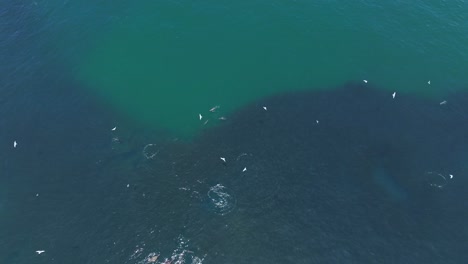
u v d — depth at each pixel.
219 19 109.75
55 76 96.75
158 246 69.94
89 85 95.69
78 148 83.75
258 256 69.25
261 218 73.75
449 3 113.31
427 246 70.62
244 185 78.25
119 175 79.56
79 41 104.50
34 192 77.00
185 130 88.06
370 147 84.56
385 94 94.81
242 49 103.31
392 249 70.31
